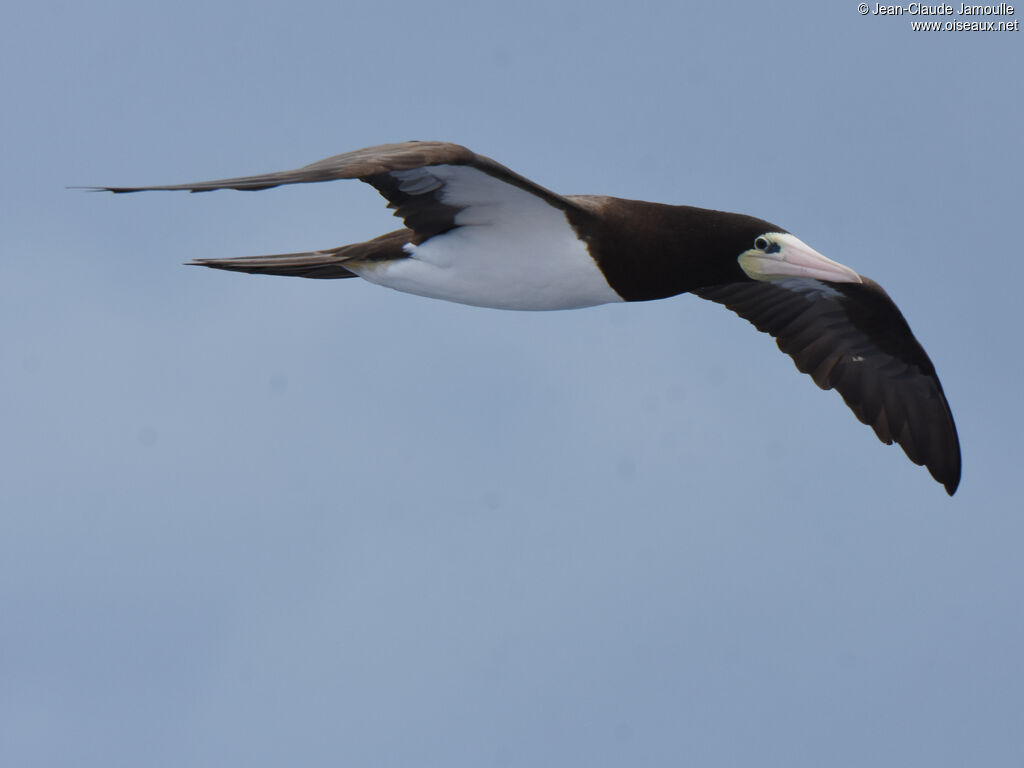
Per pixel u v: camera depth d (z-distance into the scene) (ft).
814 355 57.57
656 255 50.11
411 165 41.39
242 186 39.27
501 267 49.88
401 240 51.24
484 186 47.19
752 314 57.67
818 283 54.90
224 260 52.80
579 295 50.78
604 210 49.78
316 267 52.31
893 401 57.06
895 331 55.52
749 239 50.60
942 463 56.85
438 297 51.44
